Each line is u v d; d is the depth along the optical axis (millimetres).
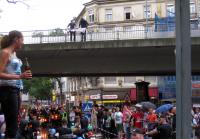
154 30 40000
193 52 39438
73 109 34406
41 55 42500
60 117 34938
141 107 18219
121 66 43281
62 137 18375
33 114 31438
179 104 4785
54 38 41562
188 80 4812
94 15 93688
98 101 87562
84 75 50188
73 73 46719
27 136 21750
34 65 44469
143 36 40125
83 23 42719
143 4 90062
